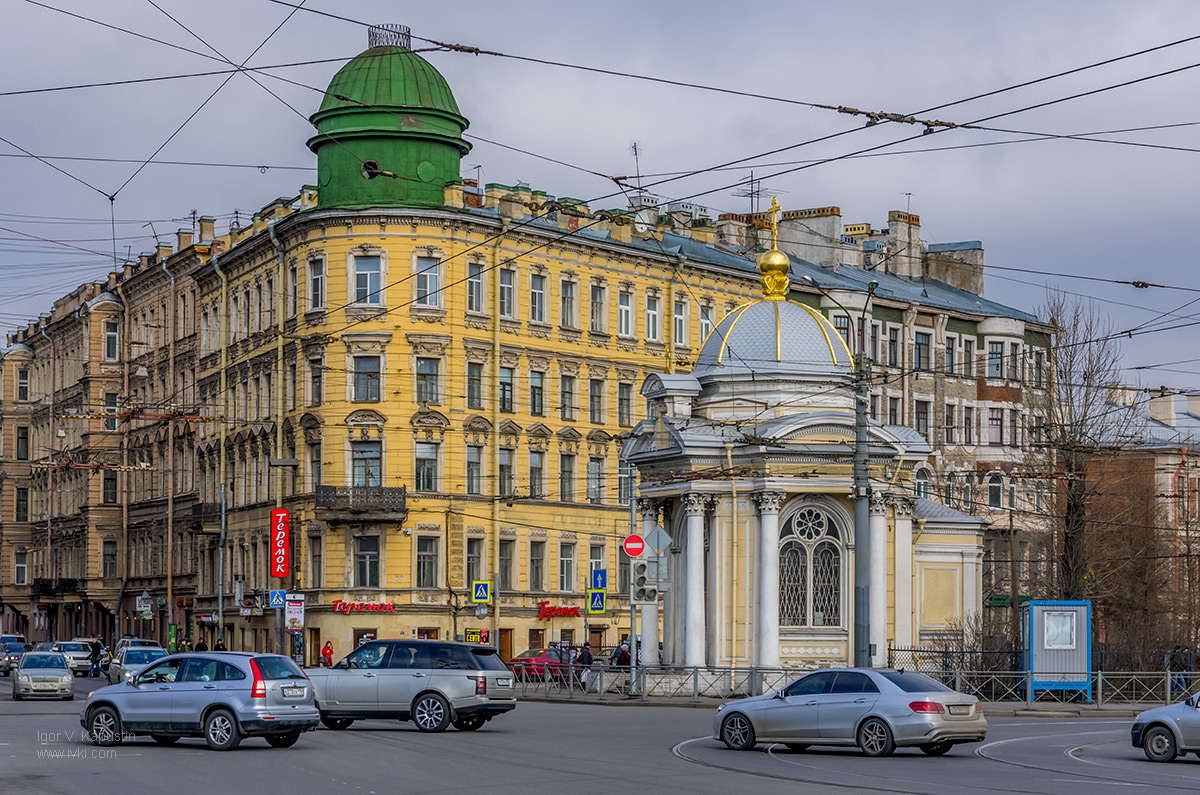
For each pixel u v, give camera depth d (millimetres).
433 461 70938
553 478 75062
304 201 74938
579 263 76438
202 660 29594
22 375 116688
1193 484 86250
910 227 94562
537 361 74312
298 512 72250
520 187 75688
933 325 88750
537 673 56344
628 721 39562
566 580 76125
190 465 86500
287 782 23922
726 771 26516
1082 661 47375
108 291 98062
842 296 84000
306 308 71875
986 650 49188
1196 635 64812
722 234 90188
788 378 51562
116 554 97375
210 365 82938
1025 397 77500
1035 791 23828
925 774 26469
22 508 115500
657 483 51656
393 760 27500
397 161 70688
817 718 30438
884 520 50406
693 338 81312
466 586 71250
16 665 51438
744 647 49531
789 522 50281
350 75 71312
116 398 97562
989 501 89125
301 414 72062
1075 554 61656
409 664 34781
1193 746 29266
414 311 70250
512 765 27047
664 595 52219
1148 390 67375
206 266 82688
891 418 85500
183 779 24203
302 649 67312
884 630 49844
